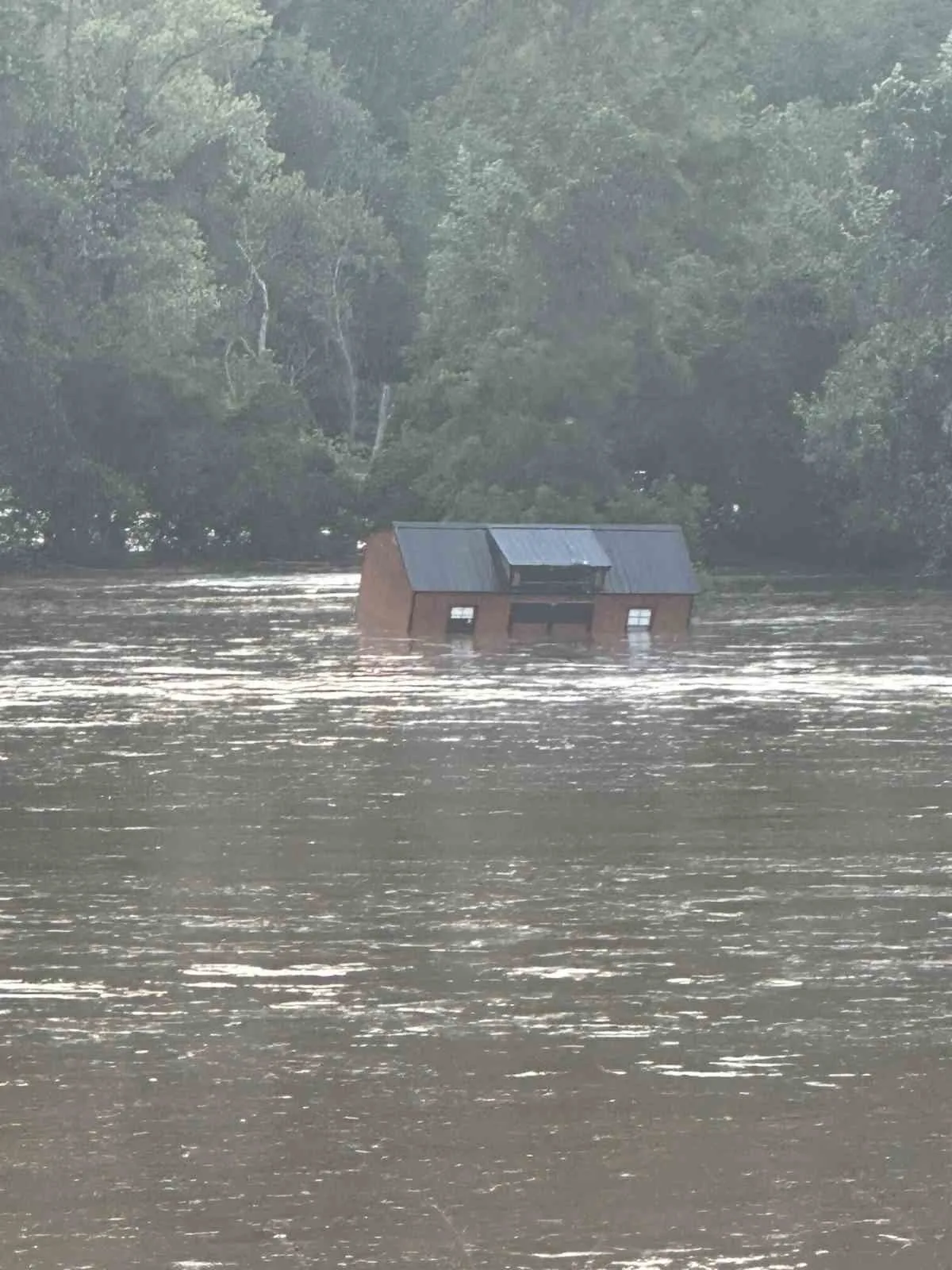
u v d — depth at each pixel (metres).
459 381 168.62
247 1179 27.25
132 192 195.75
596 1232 25.75
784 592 147.62
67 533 180.12
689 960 37.41
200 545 187.50
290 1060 31.70
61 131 189.88
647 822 51.69
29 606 134.25
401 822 51.59
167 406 185.00
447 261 170.00
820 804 54.25
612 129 164.50
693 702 78.88
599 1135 28.66
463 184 174.38
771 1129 28.81
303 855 47.34
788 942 38.66
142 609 131.50
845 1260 25.02
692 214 174.00
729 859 46.66
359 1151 28.09
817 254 178.38
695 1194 26.72
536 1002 34.72
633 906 41.75
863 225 166.75
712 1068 31.27
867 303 169.25
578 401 161.75
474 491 158.62
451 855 47.19
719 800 54.91
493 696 81.00
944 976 36.19
